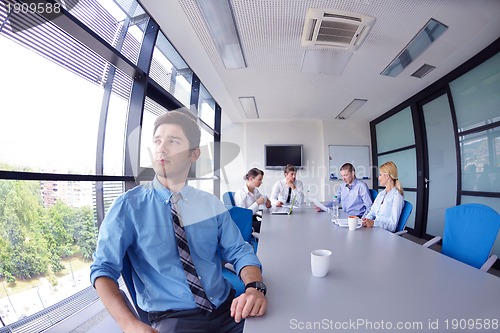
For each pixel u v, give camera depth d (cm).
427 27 226
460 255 147
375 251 129
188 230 89
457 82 314
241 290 111
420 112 393
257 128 562
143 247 81
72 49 161
